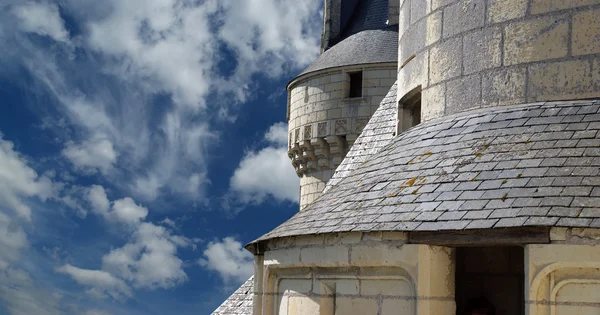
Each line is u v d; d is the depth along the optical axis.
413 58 11.32
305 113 30.39
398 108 12.09
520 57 9.55
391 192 9.15
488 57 9.88
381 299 8.70
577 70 9.12
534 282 7.55
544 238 7.51
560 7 9.30
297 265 9.71
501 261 10.16
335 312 9.16
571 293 7.49
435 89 10.60
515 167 8.38
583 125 8.62
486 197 8.13
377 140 14.95
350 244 8.82
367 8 32.78
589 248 7.32
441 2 10.70
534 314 7.54
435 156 9.38
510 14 9.71
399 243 8.41
